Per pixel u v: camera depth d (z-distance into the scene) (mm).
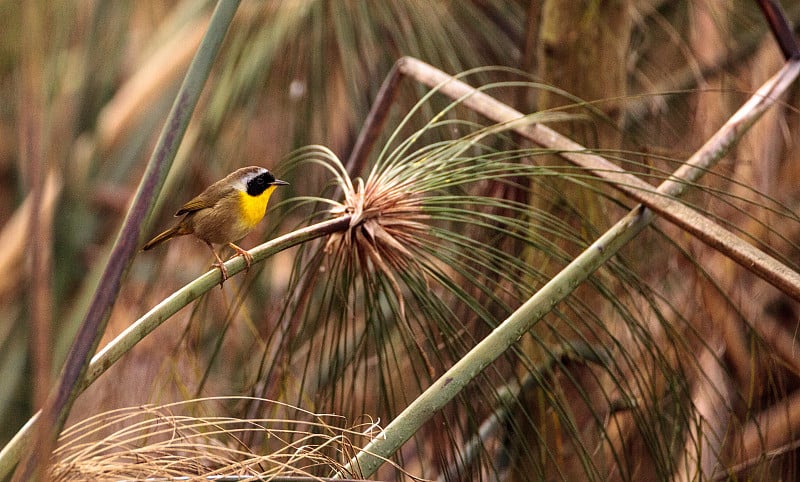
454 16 7250
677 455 6926
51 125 6562
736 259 6734
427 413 6703
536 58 7191
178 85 7449
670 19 7250
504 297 6938
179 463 6637
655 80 7219
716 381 6984
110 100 7406
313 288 6848
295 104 7176
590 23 6965
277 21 7145
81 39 7164
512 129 6859
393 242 6750
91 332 6598
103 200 7484
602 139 6984
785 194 7152
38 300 6523
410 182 6773
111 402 6961
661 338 6961
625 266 6824
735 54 7223
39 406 6527
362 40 7168
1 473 6602
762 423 7016
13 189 8320
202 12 7410
